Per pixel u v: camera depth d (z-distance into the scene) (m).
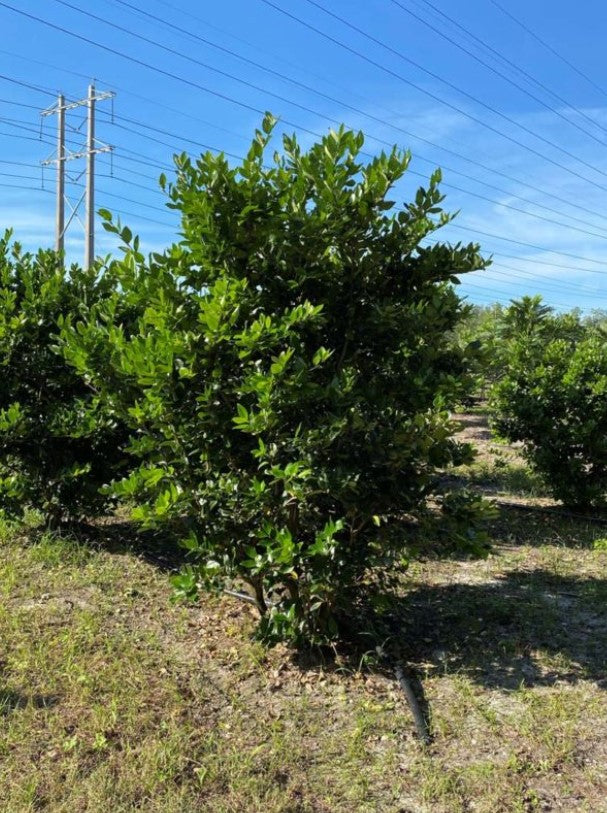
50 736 3.63
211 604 5.55
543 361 9.59
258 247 4.41
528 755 3.60
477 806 3.22
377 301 4.66
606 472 9.13
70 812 3.10
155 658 4.56
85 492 7.09
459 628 5.24
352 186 4.40
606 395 8.93
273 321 4.35
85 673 4.27
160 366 4.15
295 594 4.49
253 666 4.51
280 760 3.52
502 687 4.33
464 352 4.78
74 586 5.82
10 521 7.27
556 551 7.46
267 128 4.44
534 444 9.57
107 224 4.50
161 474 4.25
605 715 4.00
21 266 7.55
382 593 5.05
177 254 4.51
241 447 4.40
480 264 4.77
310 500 4.32
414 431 4.08
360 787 3.33
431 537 4.69
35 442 7.00
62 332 5.01
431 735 3.79
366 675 4.43
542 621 5.36
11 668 4.30
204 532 4.54
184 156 4.48
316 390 4.07
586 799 3.27
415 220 4.67
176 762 3.45
